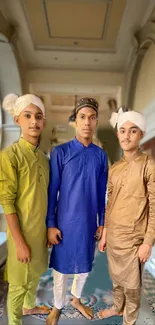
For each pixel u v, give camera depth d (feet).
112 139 25.95
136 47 19.95
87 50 22.67
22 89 22.12
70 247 6.24
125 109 6.45
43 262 6.17
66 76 26.17
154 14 15.78
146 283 9.64
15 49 19.61
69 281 9.53
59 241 6.28
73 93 29.45
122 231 6.07
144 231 5.95
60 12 17.17
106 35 20.24
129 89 23.52
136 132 5.96
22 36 20.08
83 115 6.17
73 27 19.10
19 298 6.03
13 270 5.86
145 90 19.94
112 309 7.27
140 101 21.40
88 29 19.36
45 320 6.97
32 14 17.35
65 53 23.09
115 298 7.14
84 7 16.58
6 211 5.52
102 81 26.21
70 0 15.83
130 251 5.98
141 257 5.78
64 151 6.26
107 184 6.64
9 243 5.93
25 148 5.86
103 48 22.40
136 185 5.90
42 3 16.16
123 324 6.37
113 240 6.22
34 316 7.16
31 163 5.80
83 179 6.20
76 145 6.34
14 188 5.59
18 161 5.66
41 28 19.24
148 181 5.79
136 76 22.53
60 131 39.11
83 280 7.11
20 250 5.55
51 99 35.09
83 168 6.22
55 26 18.94
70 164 6.17
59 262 6.33
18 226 5.60
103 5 16.35
